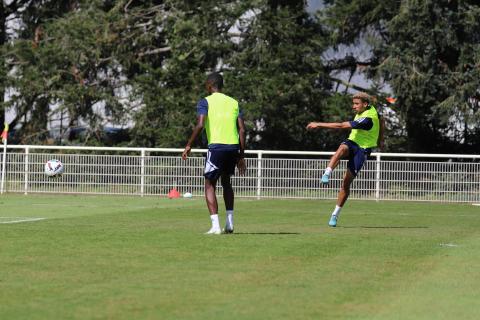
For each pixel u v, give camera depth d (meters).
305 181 73.88
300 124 94.19
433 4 89.75
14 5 113.00
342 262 25.45
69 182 75.81
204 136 34.88
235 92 91.75
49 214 47.38
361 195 73.50
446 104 91.50
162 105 92.44
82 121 98.19
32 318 16.44
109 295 19.17
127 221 41.66
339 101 95.69
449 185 72.50
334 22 98.38
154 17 100.31
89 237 31.83
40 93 97.00
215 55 96.69
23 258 25.45
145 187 75.12
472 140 102.19
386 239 33.09
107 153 93.44
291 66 95.06
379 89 96.94
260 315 17.06
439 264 25.48
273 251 27.83
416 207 64.44
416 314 17.58
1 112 102.56
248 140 96.94
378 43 98.75
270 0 99.44
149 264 24.36
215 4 94.69
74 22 97.56
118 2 100.56
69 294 19.25
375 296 19.59
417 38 91.50
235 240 31.22
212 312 17.28
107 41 96.75
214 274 22.53
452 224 44.50
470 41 92.50
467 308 18.34
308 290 20.23
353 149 39.53
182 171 74.62
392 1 95.12
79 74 98.50
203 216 46.31
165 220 42.78
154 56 103.88
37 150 96.69
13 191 76.44
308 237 33.06
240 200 71.88
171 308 17.67
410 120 97.06
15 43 98.31
